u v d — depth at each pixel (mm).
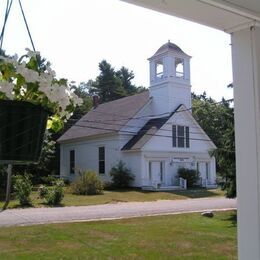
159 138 27328
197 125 29328
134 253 7844
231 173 14086
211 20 2605
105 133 28719
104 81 52688
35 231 10648
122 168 27266
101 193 24141
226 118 14406
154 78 29406
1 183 21953
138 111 28547
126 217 14023
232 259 7227
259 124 2555
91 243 8930
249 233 2535
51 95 1820
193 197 23094
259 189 2512
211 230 10789
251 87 2615
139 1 2334
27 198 18328
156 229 11000
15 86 1782
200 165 29734
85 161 31328
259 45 2641
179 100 28797
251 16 2543
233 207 17547
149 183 26562
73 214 14977
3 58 1771
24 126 1758
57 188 19234
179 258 7367
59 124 1986
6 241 9203
